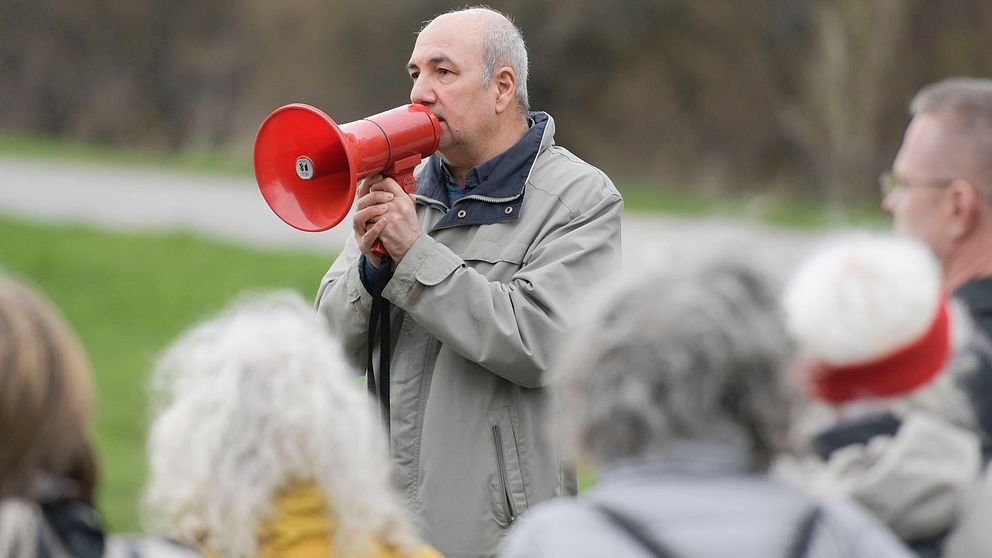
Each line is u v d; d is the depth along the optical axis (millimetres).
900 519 5512
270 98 79875
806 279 5699
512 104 9594
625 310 5004
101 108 84375
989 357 6285
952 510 5527
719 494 4879
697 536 4793
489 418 9125
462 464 9109
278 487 5676
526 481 9070
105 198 48906
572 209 9367
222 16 82562
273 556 5660
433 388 9234
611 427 4938
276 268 36156
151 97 84312
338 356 6000
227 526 5582
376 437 5938
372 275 9430
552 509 5066
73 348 5105
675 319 4883
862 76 62844
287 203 9375
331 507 5699
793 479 5582
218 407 5680
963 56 68500
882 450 5547
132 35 83875
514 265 9273
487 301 8906
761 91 71625
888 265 5602
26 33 84562
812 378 5656
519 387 9172
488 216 9422
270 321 5965
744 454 4965
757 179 70688
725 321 4879
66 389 4992
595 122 74188
